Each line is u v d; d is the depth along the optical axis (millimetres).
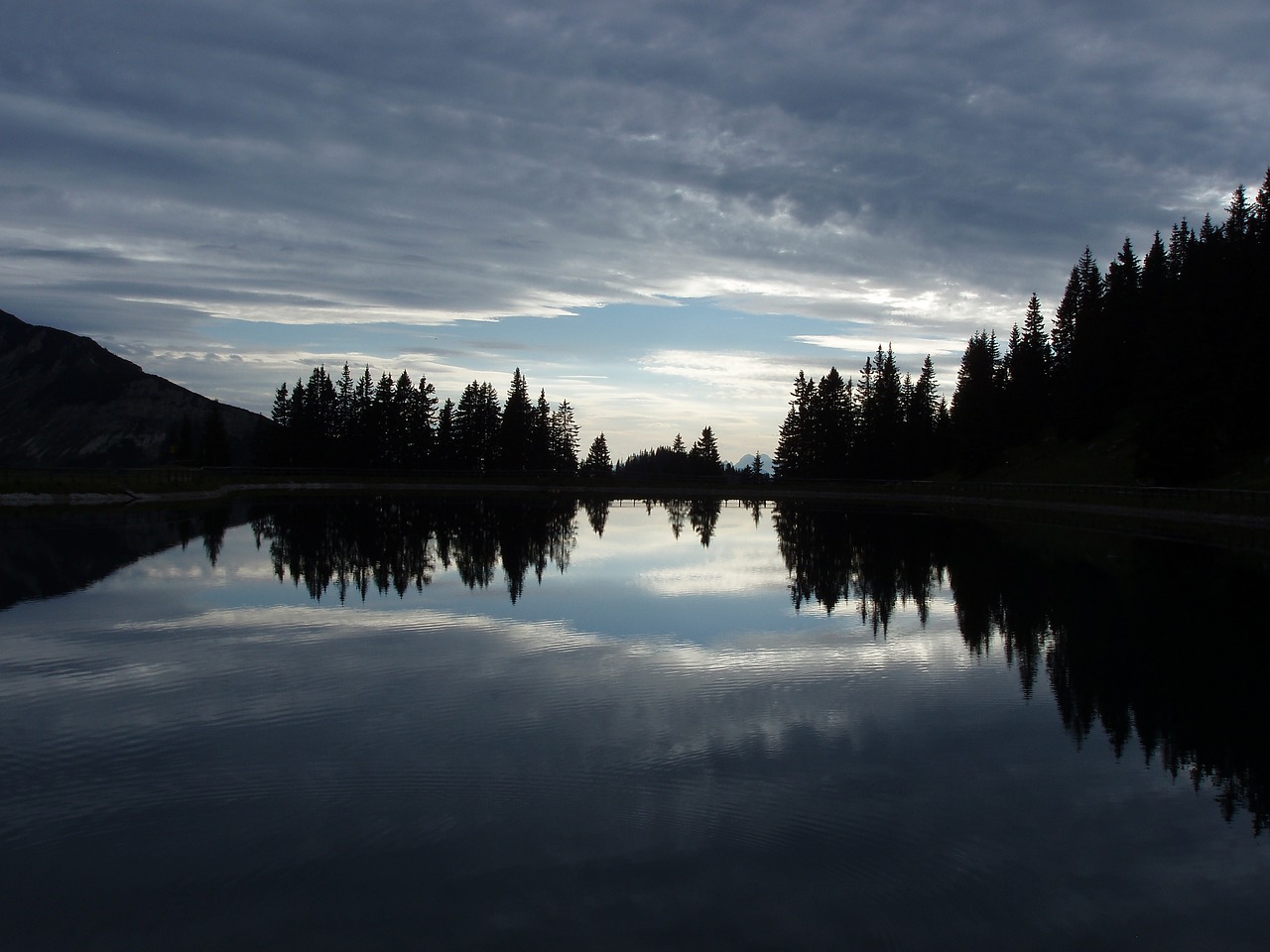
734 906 8211
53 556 31469
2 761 11562
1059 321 106375
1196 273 81688
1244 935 7930
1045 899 8453
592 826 9773
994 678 16078
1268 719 13883
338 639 18641
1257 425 62594
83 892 8391
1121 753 12344
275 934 7727
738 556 35125
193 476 81312
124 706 13836
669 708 13992
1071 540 41719
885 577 28922
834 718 13688
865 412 124000
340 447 121875
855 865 9031
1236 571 30266
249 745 12141
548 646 18188
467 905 8172
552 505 75438
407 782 10883
